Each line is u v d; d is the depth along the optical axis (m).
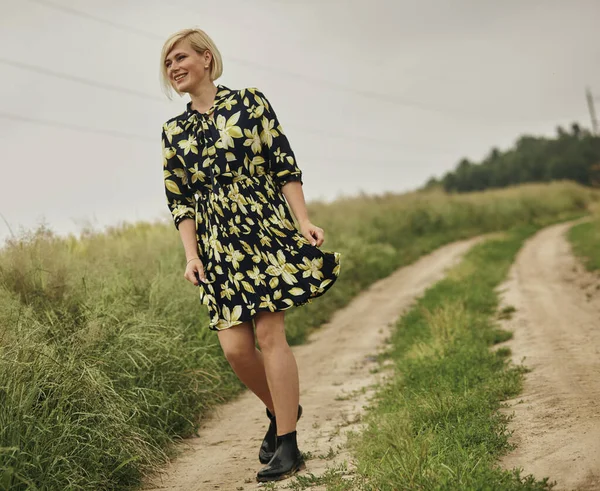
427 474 2.95
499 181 86.69
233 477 3.86
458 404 4.24
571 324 7.64
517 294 10.71
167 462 4.27
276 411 3.54
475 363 5.73
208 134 3.48
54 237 6.81
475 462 3.15
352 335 9.85
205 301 3.51
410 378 5.64
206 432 5.14
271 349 3.47
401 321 9.84
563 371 5.20
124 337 5.02
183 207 3.63
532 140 98.00
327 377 7.08
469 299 10.07
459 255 19.86
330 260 3.48
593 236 19.73
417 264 19.22
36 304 5.51
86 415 3.85
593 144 84.44
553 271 13.80
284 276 3.41
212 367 6.34
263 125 3.48
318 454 4.07
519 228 28.19
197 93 3.56
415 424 4.08
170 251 9.34
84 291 5.95
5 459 3.23
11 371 3.73
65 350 4.51
